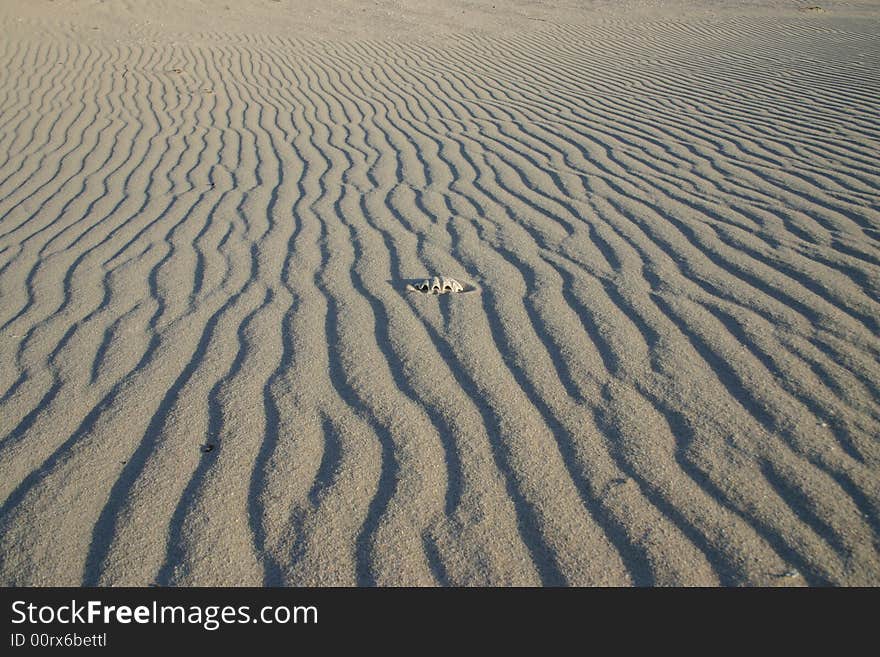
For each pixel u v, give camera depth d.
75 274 3.77
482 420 2.35
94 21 12.87
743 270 3.47
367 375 2.65
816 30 12.49
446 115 7.61
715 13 15.04
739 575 1.73
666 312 3.07
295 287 3.49
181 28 12.83
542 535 1.87
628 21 14.21
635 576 1.75
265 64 10.52
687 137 6.27
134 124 7.35
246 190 5.21
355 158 6.05
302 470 2.13
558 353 2.77
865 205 4.30
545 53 11.42
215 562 1.82
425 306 3.23
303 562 1.82
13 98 8.41
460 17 14.62
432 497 2.01
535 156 5.93
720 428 2.26
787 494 1.97
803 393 2.44
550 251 3.86
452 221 4.42
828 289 3.21
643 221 4.26
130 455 2.23
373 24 13.79
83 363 2.82
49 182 5.57
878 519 1.87
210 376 2.68
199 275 3.69
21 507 2.02
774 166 5.27
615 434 2.25
